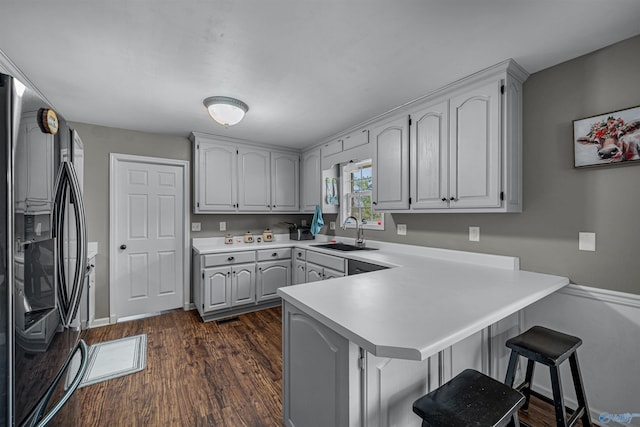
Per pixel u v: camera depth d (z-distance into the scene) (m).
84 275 1.43
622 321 1.55
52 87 2.06
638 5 1.26
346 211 3.68
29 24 1.37
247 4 1.26
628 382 1.53
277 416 1.68
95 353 2.40
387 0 1.24
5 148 0.89
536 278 1.72
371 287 1.52
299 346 1.37
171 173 3.41
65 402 1.17
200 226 3.58
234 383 1.99
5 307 0.87
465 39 1.52
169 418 1.66
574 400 1.72
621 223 1.56
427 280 1.67
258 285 3.39
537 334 1.47
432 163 2.18
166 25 1.40
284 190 3.95
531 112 1.89
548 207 1.83
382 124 2.63
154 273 3.32
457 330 0.98
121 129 3.12
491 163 1.82
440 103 2.13
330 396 1.15
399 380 1.20
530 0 1.24
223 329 2.90
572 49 1.62
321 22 1.39
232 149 3.52
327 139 3.49
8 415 0.87
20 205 0.94
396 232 2.91
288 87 2.09
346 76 1.92
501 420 0.93
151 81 1.98
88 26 1.39
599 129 1.61
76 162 1.54
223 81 1.99
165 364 2.22
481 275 1.81
